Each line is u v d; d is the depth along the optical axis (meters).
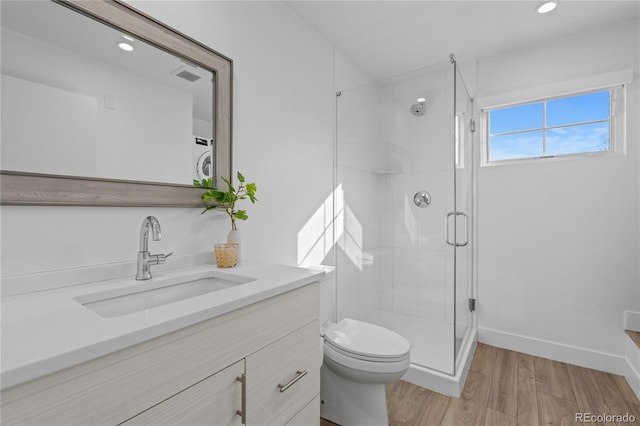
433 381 1.90
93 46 1.04
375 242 2.36
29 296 0.86
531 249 2.45
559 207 2.35
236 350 0.85
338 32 2.20
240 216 1.42
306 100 2.06
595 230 2.23
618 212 2.16
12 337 0.58
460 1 1.89
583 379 2.05
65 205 0.97
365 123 2.31
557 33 2.25
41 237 0.93
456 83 2.03
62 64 0.97
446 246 2.08
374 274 2.38
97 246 1.06
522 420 1.63
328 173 2.30
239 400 0.86
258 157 1.68
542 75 2.40
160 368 0.67
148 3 1.19
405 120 2.19
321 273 1.21
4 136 0.85
